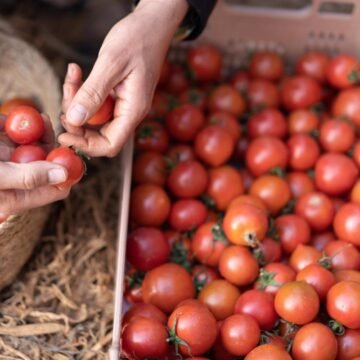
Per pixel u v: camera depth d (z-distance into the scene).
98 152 0.64
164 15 0.66
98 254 0.77
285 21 0.89
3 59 0.88
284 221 0.72
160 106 0.83
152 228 0.71
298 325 0.62
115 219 0.81
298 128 0.82
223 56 0.92
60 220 0.79
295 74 0.91
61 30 1.05
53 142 0.68
